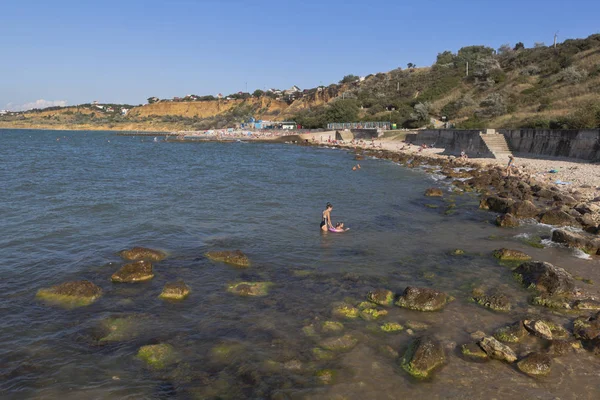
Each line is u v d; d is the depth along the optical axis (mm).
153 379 6641
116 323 8430
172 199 21578
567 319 8719
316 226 16484
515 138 40094
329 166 38938
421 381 6582
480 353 7262
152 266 11547
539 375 6750
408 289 9391
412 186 26766
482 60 89625
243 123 135750
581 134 31875
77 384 6484
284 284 10555
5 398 6113
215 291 10078
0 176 29391
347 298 9703
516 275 10977
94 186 25562
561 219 16641
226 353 7352
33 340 7738
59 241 13906
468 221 17359
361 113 100125
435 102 84500
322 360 7148
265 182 28125
